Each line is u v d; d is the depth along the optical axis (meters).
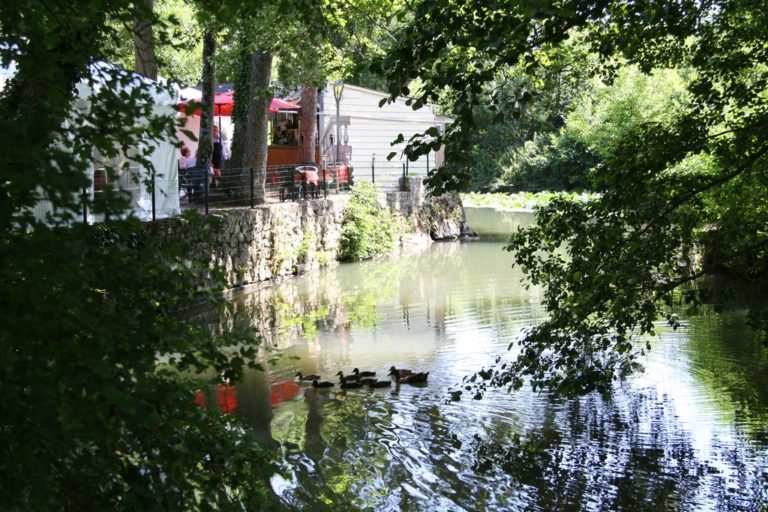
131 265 4.95
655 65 13.01
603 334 12.44
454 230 45.28
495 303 24.70
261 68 31.45
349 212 36.94
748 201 12.60
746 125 12.13
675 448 12.25
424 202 44.09
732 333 18.88
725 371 16.08
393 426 13.45
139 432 4.99
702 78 12.66
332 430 13.27
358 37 23.42
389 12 22.66
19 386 4.19
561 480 11.21
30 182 3.97
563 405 14.41
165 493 5.22
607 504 10.49
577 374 12.30
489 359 17.94
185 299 5.21
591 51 12.87
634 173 12.26
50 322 4.11
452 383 16.05
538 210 12.70
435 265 34.25
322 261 33.84
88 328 4.29
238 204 31.08
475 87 9.14
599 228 12.20
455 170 9.15
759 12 12.06
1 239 4.20
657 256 11.66
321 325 21.88
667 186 12.16
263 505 5.83
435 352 18.69
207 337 5.38
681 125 12.34
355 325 21.88
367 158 45.84
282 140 44.41
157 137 5.04
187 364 5.10
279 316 23.14
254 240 28.62
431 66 9.05
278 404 14.68
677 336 18.73
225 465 5.58
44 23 5.14
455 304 24.72
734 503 10.45
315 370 17.14
